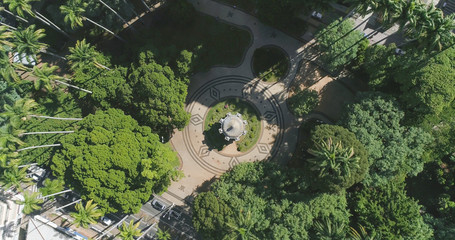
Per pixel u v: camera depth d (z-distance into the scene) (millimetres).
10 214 96375
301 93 93000
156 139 88188
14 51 83375
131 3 96375
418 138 82750
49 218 101562
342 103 98125
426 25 69125
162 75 85750
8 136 82312
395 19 72000
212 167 101188
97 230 101562
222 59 101375
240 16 101188
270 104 100375
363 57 93562
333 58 88188
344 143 78062
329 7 81375
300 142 98812
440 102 78688
